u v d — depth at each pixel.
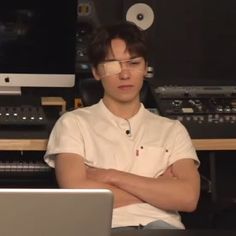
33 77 2.53
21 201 0.91
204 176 2.61
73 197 0.93
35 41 2.50
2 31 2.46
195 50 2.90
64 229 0.93
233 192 2.99
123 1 2.77
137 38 1.98
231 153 2.95
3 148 2.17
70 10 2.49
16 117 2.26
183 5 2.87
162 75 2.90
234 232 1.29
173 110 2.42
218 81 2.89
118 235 1.26
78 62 2.64
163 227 1.86
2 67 2.50
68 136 1.97
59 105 2.54
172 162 1.99
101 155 1.96
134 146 1.98
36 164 2.39
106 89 2.01
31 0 2.45
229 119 2.38
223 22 2.90
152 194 1.86
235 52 2.93
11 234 0.92
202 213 2.37
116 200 1.86
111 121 2.02
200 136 2.27
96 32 2.06
